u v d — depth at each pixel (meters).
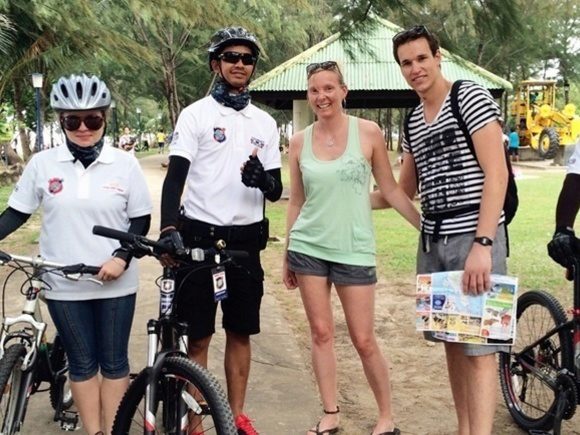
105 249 3.11
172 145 3.25
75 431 3.74
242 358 3.53
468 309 2.98
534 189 17.28
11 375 2.99
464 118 2.95
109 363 3.18
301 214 3.56
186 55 23.27
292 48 27.16
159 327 2.84
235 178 3.31
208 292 3.29
